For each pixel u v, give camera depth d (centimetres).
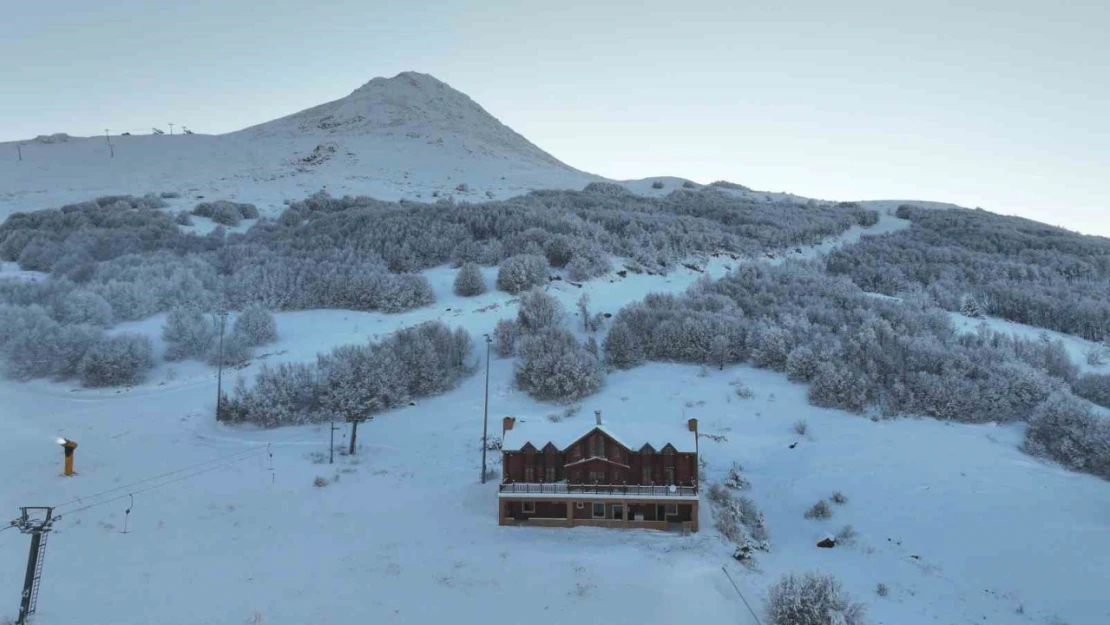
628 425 4019
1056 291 8812
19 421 5344
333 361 5875
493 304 8281
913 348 6053
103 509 3759
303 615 2717
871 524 4009
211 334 7031
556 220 10919
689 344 6662
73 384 6303
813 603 2714
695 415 5438
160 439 5081
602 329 7431
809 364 6006
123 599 2767
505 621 2736
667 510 3766
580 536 3591
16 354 6356
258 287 8431
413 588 2972
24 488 4028
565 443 3881
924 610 3155
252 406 5497
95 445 4888
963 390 5428
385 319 7869
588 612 2812
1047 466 4634
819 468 4622
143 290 8012
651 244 10544
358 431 5400
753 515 4075
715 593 3033
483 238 10712
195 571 3056
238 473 4425
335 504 3928
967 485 4341
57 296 7706
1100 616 3117
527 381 6059
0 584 2828
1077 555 3594
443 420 5516
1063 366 6191
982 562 3616
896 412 5388
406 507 3919
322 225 11412
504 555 3306
